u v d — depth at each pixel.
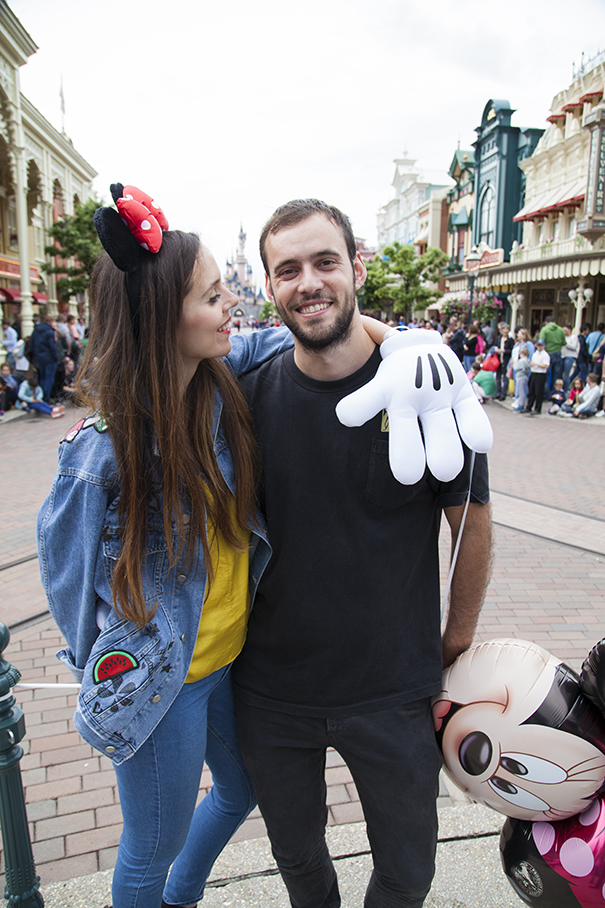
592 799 1.39
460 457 1.35
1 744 1.63
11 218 26.97
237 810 1.68
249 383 1.52
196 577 1.36
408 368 1.34
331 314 1.34
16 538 5.29
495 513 6.02
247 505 1.42
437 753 1.49
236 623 1.46
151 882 1.42
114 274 1.28
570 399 12.05
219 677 1.49
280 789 1.52
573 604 4.06
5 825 1.69
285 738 1.50
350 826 2.19
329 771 2.52
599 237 14.96
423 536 1.48
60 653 1.45
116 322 1.28
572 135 18.61
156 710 1.32
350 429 1.39
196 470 1.32
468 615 1.58
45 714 2.88
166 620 1.33
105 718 1.29
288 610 1.45
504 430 10.54
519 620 3.83
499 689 1.41
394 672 1.45
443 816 2.21
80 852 2.11
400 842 1.44
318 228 1.32
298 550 1.43
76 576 1.32
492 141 25.70
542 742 1.36
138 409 1.26
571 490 6.81
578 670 3.25
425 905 1.86
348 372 1.43
